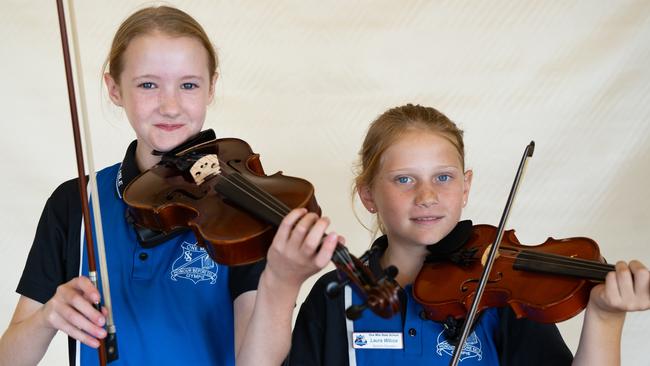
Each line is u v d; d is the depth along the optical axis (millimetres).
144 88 2246
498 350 2250
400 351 2238
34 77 3363
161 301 2199
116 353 2002
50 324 2039
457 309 2205
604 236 3246
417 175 2322
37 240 2348
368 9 3303
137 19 2275
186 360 2172
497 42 3248
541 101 3236
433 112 2453
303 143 3355
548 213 3256
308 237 1752
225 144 2404
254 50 3350
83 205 2027
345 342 2270
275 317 1965
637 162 3217
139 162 2383
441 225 2305
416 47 3283
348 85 3326
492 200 3271
